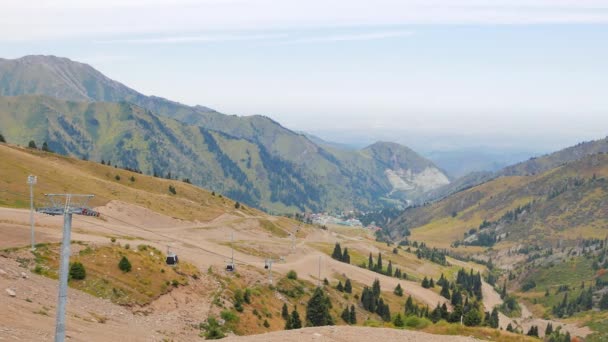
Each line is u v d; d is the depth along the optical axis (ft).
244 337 163.73
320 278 582.76
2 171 535.60
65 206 100.78
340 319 425.28
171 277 288.92
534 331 468.75
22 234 288.30
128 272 266.57
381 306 526.16
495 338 232.53
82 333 144.46
